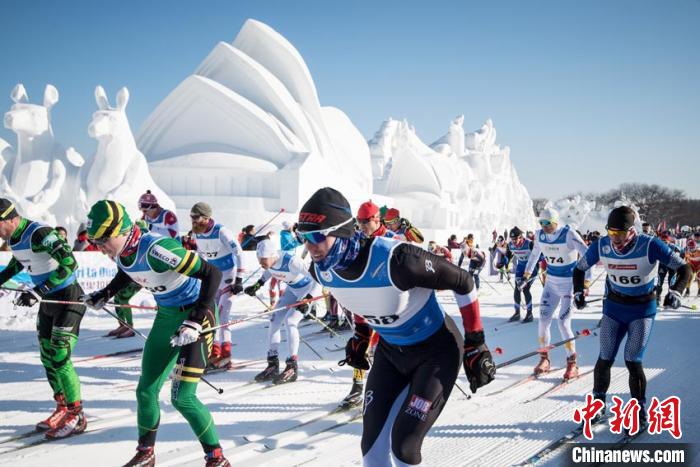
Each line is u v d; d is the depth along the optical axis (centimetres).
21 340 682
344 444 354
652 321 384
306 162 2580
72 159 1505
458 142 5575
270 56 3203
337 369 557
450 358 229
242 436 365
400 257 204
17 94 1423
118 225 285
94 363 569
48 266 369
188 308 308
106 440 357
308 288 514
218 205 2345
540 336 546
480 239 4128
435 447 347
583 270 410
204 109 2836
